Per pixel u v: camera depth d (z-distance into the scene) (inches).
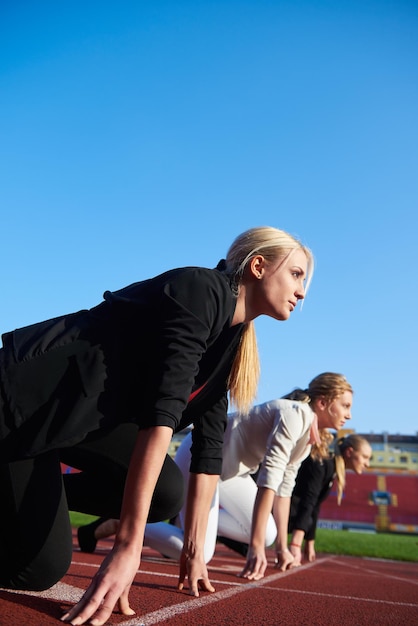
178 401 64.7
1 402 64.3
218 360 80.4
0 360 66.0
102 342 68.4
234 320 79.7
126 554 60.0
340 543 353.4
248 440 155.2
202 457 94.5
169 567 142.6
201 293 69.9
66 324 70.5
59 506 71.3
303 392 174.1
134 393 69.3
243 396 94.5
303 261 81.7
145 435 63.5
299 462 162.4
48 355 66.7
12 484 67.1
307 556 231.3
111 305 70.6
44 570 70.0
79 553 162.1
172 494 85.7
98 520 164.9
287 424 140.6
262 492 133.5
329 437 197.8
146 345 69.0
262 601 89.5
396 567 250.8
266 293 79.4
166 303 68.4
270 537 167.3
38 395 65.2
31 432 64.4
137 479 62.1
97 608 57.1
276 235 80.4
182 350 66.1
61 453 82.5
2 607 61.2
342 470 220.5
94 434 72.2
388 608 94.2
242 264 78.7
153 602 78.0
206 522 94.6
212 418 94.3
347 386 175.5
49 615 59.6
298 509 199.5
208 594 92.4
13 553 69.1
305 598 98.3
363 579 155.5
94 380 66.6
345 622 75.8
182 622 64.5
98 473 85.4
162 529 145.6
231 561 196.9
